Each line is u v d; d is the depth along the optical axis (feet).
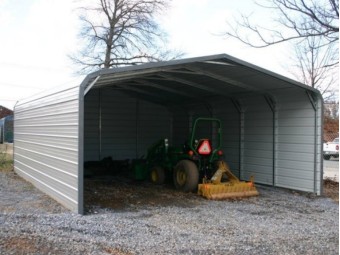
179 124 46.62
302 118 29.45
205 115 40.98
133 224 18.62
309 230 18.29
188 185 28.32
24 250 13.61
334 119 51.90
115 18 65.16
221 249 14.98
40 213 20.56
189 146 30.22
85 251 13.92
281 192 29.37
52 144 25.57
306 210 23.13
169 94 40.09
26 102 35.53
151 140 47.44
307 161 29.01
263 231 17.99
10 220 17.83
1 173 39.47
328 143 68.74
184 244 15.52
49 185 26.22
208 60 24.14
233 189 26.96
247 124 34.96
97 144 44.65
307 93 28.43
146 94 42.01
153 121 47.60
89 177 37.70
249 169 34.71
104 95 44.96
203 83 31.50
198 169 29.68
